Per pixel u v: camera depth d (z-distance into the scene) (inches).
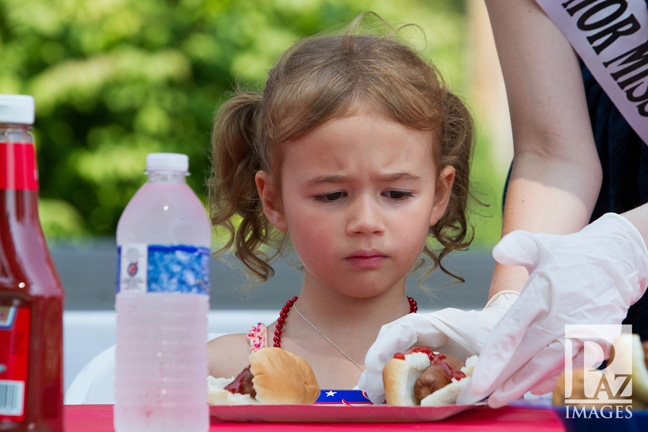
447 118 168.2
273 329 165.0
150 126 653.9
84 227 681.6
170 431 86.3
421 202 147.1
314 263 146.4
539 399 97.0
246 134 178.5
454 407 93.5
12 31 661.9
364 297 151.4
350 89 145.3
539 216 137.3
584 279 105.3
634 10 148.5
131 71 649.6
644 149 152.6
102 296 297.4
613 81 151.3
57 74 647.8
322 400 114.8
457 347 116.8
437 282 291.1
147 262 86.4
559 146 145.4
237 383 104.2
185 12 670.5
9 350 76.9
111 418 99.0
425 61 170.4
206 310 88.6
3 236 78.9
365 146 142.3
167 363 86.8
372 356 110.3
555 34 151.2
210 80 671.8
